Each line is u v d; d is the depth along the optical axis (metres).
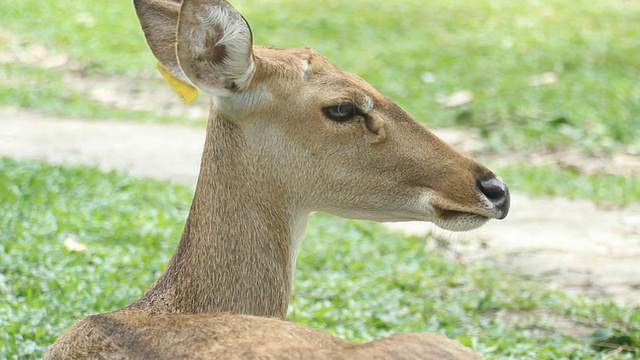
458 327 10.59
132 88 22.11
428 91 21.08
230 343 5.62
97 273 11.00
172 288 6.90
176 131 19.20
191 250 6.94
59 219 12.72
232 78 6.74
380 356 5.19
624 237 14.16
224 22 6.62
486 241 13.79
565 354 9.74
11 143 17.58
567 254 13.45
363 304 11.01
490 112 19.61
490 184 7.21
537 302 11.43
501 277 12.47
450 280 12.10
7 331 9.30
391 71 22.41
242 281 6.94
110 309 10.04
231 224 6.95
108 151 17.55
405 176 7.15
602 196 15.73
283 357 5.32
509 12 28.19
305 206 7.14
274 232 7.02
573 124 18.94
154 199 14.28
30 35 25.22
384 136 7.09
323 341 5.70
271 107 6.93
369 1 28.97
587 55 23.61
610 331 10.17
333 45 24.47
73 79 22.55
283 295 7.09
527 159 17.69
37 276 10.76
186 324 5.97
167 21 7.07
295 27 25.94
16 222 12.46
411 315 10.95
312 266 12.27
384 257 12.82
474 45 24.55
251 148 6.97
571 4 29.33
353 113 7.03
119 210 13.59
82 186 14.42
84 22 26.36
